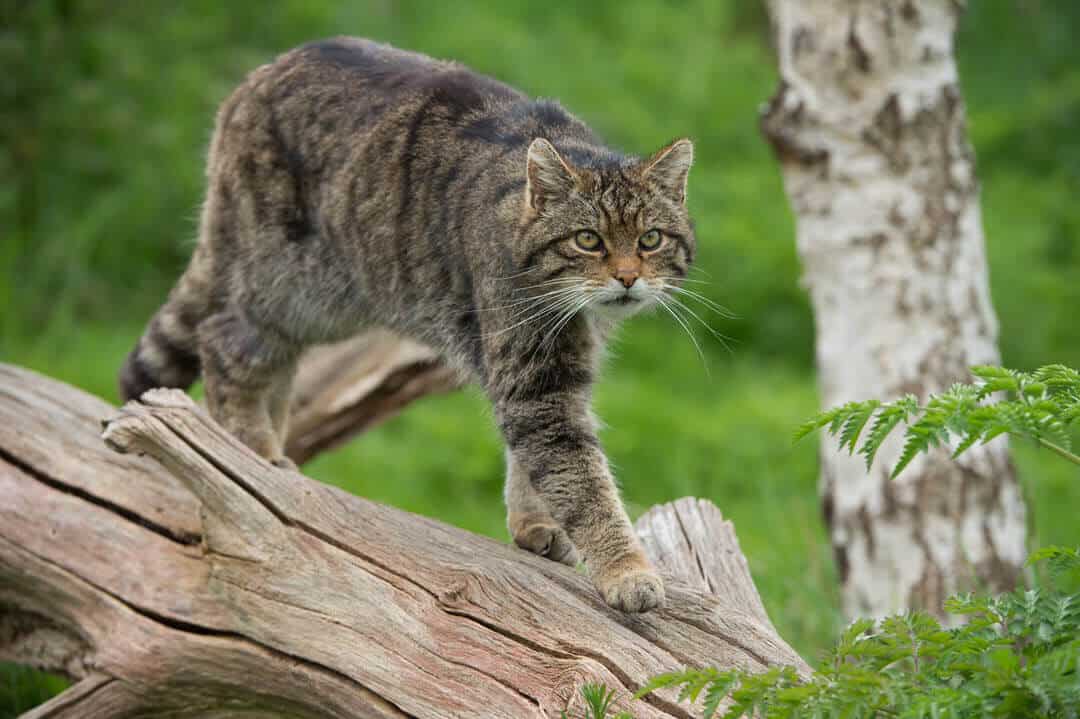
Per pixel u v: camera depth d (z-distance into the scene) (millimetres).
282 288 7879
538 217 6902
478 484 12555
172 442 5914
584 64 17328
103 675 6281
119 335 13672
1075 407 4816
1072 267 16297
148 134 14594
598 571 6430
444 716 5676
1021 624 5109
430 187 7340
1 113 14383
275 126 7801
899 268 8867
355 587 6004
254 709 6180
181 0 15484
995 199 17031
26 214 14469
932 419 4836
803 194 9117
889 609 8820
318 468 12344
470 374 7348
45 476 6871
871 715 4723
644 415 13391
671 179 7168
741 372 14867
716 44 18641
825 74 8891
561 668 5695
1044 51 19188
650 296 7156
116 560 6492
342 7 16297
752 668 5914
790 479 12352
